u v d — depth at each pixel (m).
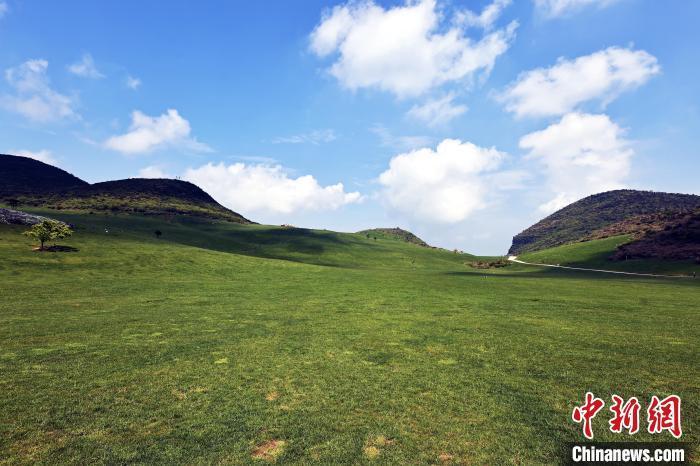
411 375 17.53
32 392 15.16
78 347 21.62
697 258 112.88
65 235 79.88
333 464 10.58
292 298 43.34
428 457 10.94
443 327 28.03
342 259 145.75
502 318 31.84
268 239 171.50
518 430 12.55
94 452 11.06
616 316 33.00
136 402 14.44
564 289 57.31
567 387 16.16
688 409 14.06
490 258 193.50
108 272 61.75
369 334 25.67
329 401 14.64
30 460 10.64
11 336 23.64
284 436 12.05
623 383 16.59
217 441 11.73
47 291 42.94
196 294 44.94
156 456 10.91
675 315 33.62
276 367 18.59
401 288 54.84
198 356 20.30
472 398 14.99
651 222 197.00
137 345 22.28
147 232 142.12
